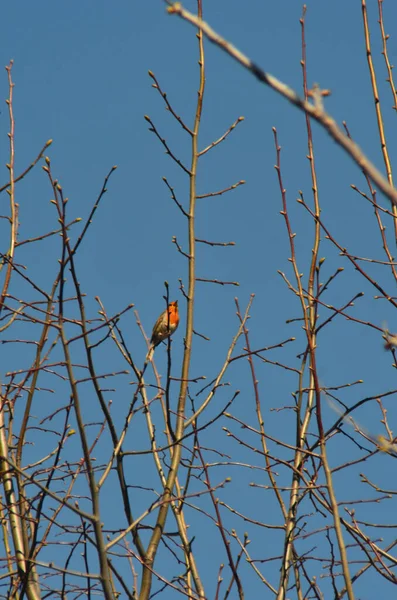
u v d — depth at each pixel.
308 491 11.29
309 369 12.52
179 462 11.40
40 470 10.39
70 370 10.08
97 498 9.65
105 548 9.46
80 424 9.87
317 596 10.78
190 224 13.19
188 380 12.12
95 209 10.16
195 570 10.91
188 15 4.94
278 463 11.41
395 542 11.34
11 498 11.05
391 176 12.02
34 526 10.39
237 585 10.56
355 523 11.10
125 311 10.29
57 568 9.40
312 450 11.66
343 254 11.66
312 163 13.09
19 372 11.18
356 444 11.61
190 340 12.65
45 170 10.19
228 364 12.41
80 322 10.36
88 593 10.09
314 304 12.28
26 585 10.10
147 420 12.44
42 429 11.40
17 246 12.72
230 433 11.58
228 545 10.68
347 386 12.13
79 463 10.65
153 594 10.77
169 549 11.05
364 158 4.98
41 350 11.95
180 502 11.52
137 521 9.92
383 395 11.61
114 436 10.97
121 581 10.29
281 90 4.93
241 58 4.89
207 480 11.52
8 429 11.88
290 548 11.00
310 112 4.94
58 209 10.18
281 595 10.52
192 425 12.05
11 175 13.34
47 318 11.55
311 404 12.30
